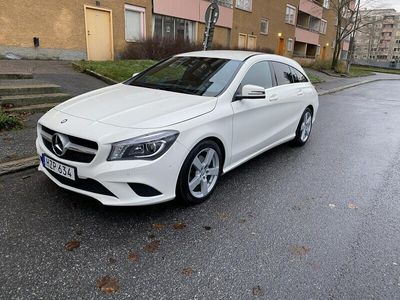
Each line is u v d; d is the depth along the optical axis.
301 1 33.88
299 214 3.63
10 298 2.28
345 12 35.88
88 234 3.03
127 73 10.10
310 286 2.54
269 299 2.39
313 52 42.06
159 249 2.89
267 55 5.05
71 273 2.54
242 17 24.70
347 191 4.30
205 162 3.68
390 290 2.54
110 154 2.94
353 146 6.50
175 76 4.46
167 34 17.61
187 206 3.64
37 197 3.61
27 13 11.93
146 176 3.02
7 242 2.85
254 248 2.98
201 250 2.91
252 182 4.43
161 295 2.38
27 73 8.25
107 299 2.32
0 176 4.05
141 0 15.94
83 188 3.13
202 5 19.83
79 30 13.59
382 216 3.68
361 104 12.69
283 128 5.30
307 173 4.86
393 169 5.23
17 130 5.46
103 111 3.39
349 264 2.82
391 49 100.88
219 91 3.96
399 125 8.85
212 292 2.44
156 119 3.19
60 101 7.06
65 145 3.10
